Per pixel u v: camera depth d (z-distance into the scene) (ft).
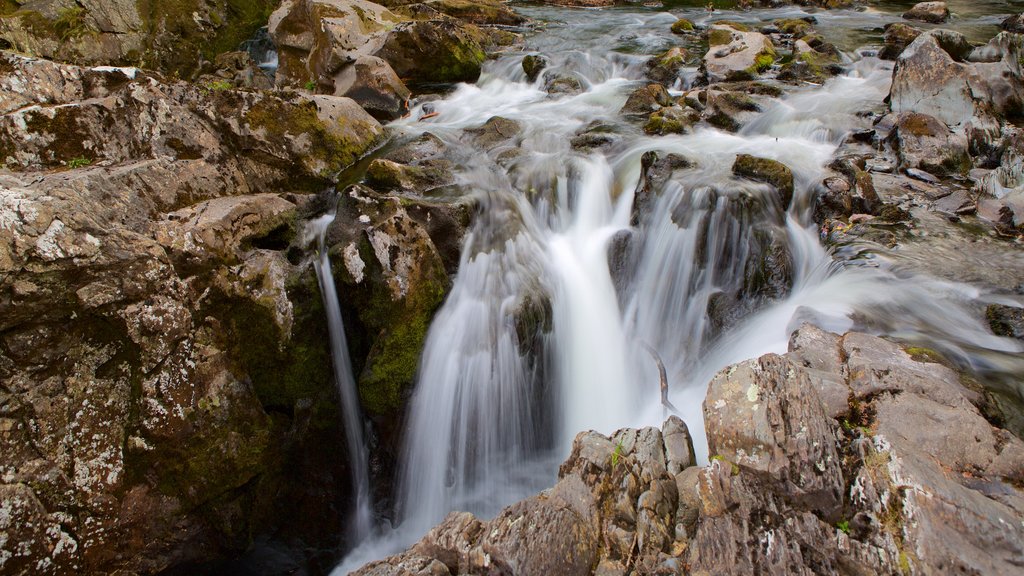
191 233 15.93
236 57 41.60
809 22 51.80
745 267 20.77
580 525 11.66
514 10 61.93
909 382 12.60
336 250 17.94
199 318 15.61
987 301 17.11
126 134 18.01
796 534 10.45
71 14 36.63
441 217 19.93
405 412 17.90
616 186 24.43
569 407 20.39
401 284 17.33
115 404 14.14
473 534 11.75
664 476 12.37
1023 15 44.34
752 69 36.83
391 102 32.78
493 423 18.88
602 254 22.62
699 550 10.84
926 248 19.61
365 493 18.90
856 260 19.27
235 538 16.83
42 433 13.12
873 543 10.00
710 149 26.30
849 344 14.39
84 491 13.65
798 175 23.81
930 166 24.45
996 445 11.25
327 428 18.62
